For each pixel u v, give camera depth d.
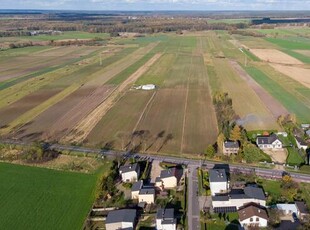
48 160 113.94
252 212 80.56
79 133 134.88
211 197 90.56
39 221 83.94
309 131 126.81
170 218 80.19
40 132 136.75
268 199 88.94
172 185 96.81
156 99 175.75
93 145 123.81
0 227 82.12
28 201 91.94
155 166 108.38
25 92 193.00
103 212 86.56
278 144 116.19
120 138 129.12
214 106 162.00
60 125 143.50
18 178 103.38
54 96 184.75
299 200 88.31
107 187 95.69
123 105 167.00
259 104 164.50
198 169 104.31
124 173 99.44
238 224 81.00
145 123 143.38
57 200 92.06
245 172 101.75
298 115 148.75
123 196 93.19
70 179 102.00
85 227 81.38
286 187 92.25
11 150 121.94
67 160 113.62
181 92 187.00
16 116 155.38
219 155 112.19
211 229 79.50
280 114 150.38
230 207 86.62
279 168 104.31
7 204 90.81
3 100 179.38
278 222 81.06
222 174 95.44
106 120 147.50
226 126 131.38
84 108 164.25
